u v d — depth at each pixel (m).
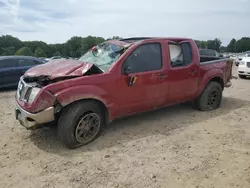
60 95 3.41
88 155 3.50
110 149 3.68
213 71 5.53
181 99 5.04
